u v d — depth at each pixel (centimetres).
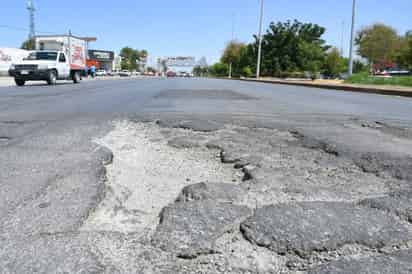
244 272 155
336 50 6675
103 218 206
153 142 408
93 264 159
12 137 416
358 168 310
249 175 287
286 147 385
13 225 193
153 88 1659
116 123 534
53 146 371
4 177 269
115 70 8656
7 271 154
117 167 308
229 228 190
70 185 254
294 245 174
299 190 252
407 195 245
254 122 559
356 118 634
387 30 5419
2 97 990
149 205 227
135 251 170
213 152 367
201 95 1196
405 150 371
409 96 1370
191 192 245
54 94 1127
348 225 195
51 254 166
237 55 7356
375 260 164
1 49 3459
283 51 6131
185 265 159
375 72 6197
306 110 762
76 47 2320
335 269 157
